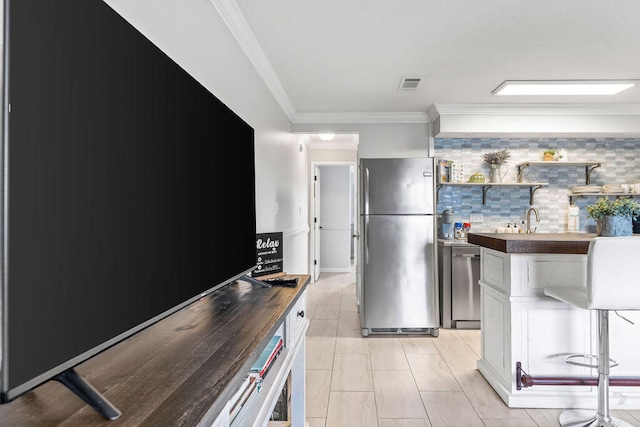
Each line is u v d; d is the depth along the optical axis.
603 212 2.33
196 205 1.24
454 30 2.39
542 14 2.19
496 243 2.39
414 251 3.80
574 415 2.20
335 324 4.14
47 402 0.71
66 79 0.69
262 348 1.05
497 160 4.24
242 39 2.34
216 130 1.42
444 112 4.02
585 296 1.97
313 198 6.49
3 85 0.56
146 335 1.09
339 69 3.04
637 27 2.32
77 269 0.71
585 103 3.92
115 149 0.83
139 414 0.66
